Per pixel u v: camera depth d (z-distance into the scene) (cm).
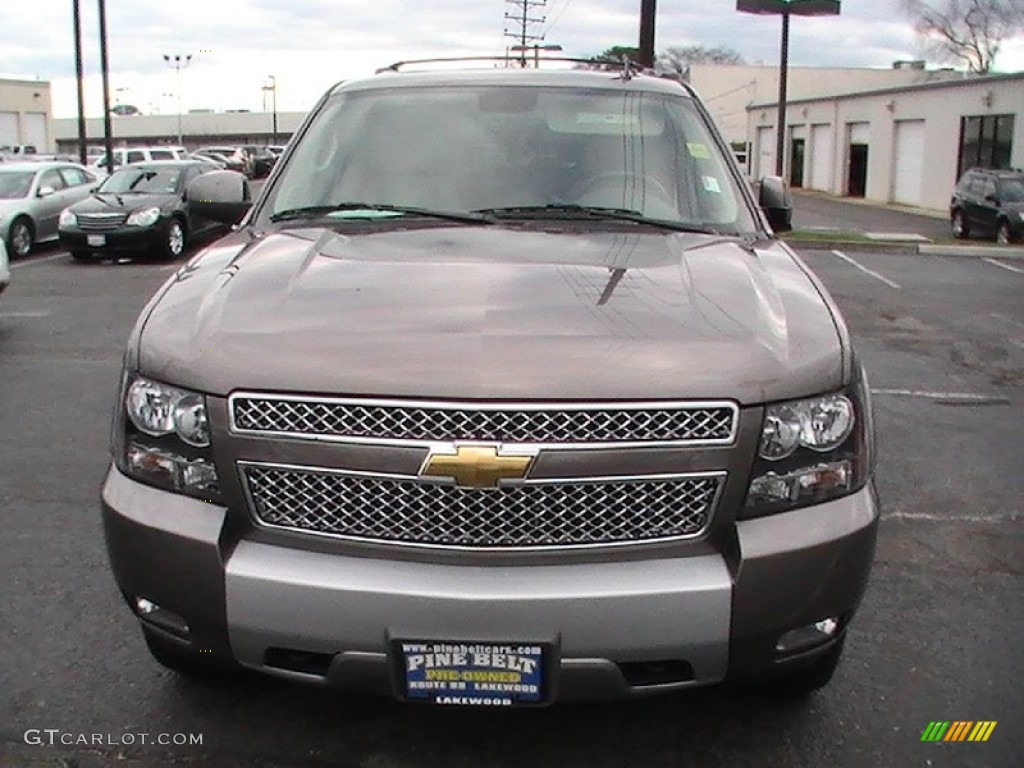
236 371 259
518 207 378
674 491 255
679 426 252
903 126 3778
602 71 455
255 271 315
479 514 254
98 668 356
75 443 623
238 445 259
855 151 4250
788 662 269
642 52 1691
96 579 428
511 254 328
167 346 276
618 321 273
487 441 248
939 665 365
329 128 424
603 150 401
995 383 808
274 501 262
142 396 276
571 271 311
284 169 414
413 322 271
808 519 262
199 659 291
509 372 250
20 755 307
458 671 253
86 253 1594
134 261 1614
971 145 3294
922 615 404
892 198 3862
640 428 250
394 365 253
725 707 334
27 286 1324
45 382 782
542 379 248
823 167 4550
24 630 384
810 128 4644
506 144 403
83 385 773
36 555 452
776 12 2658
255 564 258
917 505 526
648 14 1681
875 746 316
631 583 250
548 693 254
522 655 251
